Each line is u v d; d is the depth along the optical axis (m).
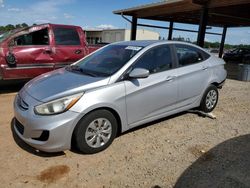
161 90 4.24
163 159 3.54
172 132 4.46
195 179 3.09
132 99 3.84
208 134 4.45
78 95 3.37
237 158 3.63
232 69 17.23
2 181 2.92
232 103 6.71
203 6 11.30
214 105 5.62
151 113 4.21
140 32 31.52
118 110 3.70
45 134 3.24
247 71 11.03
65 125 3.24
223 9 13.34
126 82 3.79
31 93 3.59
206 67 5.16
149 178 3.09
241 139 4.30
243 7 12.63
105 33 33.31
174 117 5.22
